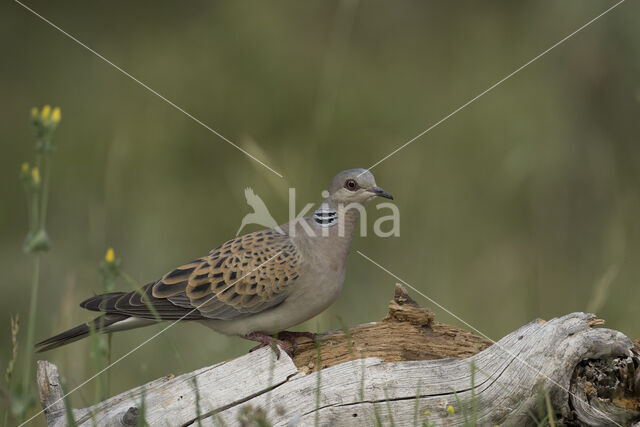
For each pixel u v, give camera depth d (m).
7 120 17.94
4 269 12.84
